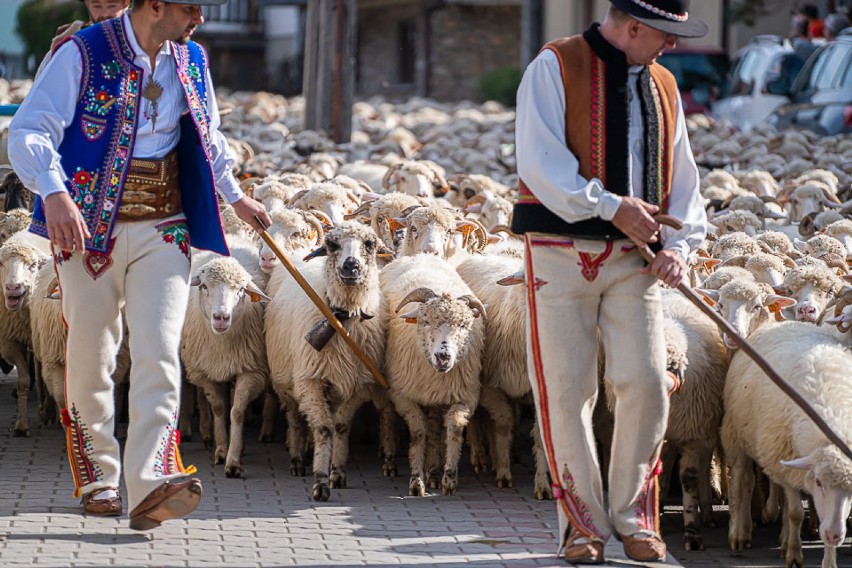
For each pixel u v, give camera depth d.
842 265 13.80
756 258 12.55
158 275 8.12
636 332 7.66
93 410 8.53
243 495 10.28
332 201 15.66
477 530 9.23
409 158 26.62
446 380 10.83
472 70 66.19
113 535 8.41
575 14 60.56
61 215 7.58
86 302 8.16
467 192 19.86
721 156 27.92
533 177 7.46
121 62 8.01
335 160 23.98
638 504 7.87
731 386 9.94
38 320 11.88
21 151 7.67
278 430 13.31
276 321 11.36
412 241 13.31
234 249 12.80
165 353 8.09
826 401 8.99
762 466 9.49
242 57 75.12
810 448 8.85
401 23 67.62
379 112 44.88
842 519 8.61
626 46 7.56
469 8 65.75
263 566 7.92
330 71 29.95
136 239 8.12
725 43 54.47
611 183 7.53
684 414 9.98
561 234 7.59
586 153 7.52
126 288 8.19
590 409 7.89
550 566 7.95
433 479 11.02
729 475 10.05
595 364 7.81
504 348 11.16
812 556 9.85
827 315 11.52
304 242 13.70
